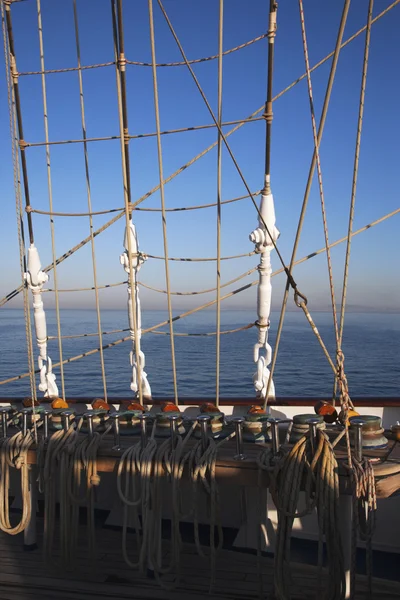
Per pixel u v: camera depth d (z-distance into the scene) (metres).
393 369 28.28
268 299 3.99
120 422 3.46
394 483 2.63
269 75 3.76
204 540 3.69
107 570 3.31
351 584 2.59
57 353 35.06
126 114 4.04
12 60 4.11
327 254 2.52
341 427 3.12
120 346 39.22
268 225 3.92
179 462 2.97
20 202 4.19
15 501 4.16
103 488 4.03
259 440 3.20
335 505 2.60
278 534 2.72
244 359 30.58
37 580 3.21
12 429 3.71
